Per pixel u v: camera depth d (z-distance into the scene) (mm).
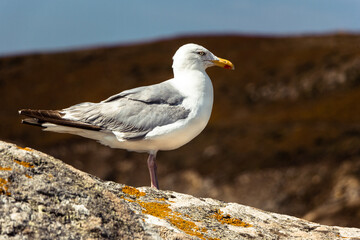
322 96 43812
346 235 7270
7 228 5016
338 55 49062
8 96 51094
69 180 5727
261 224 7180
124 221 5680
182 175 30141
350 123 36875
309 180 27969
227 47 56531
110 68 55000
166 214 6480
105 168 32000
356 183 26578
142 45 61125
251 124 37125
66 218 5359
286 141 32469
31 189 5402
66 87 52250
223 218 7016
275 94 45094
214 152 31844
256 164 29969
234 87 46625
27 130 40344
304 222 7672
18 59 59719
